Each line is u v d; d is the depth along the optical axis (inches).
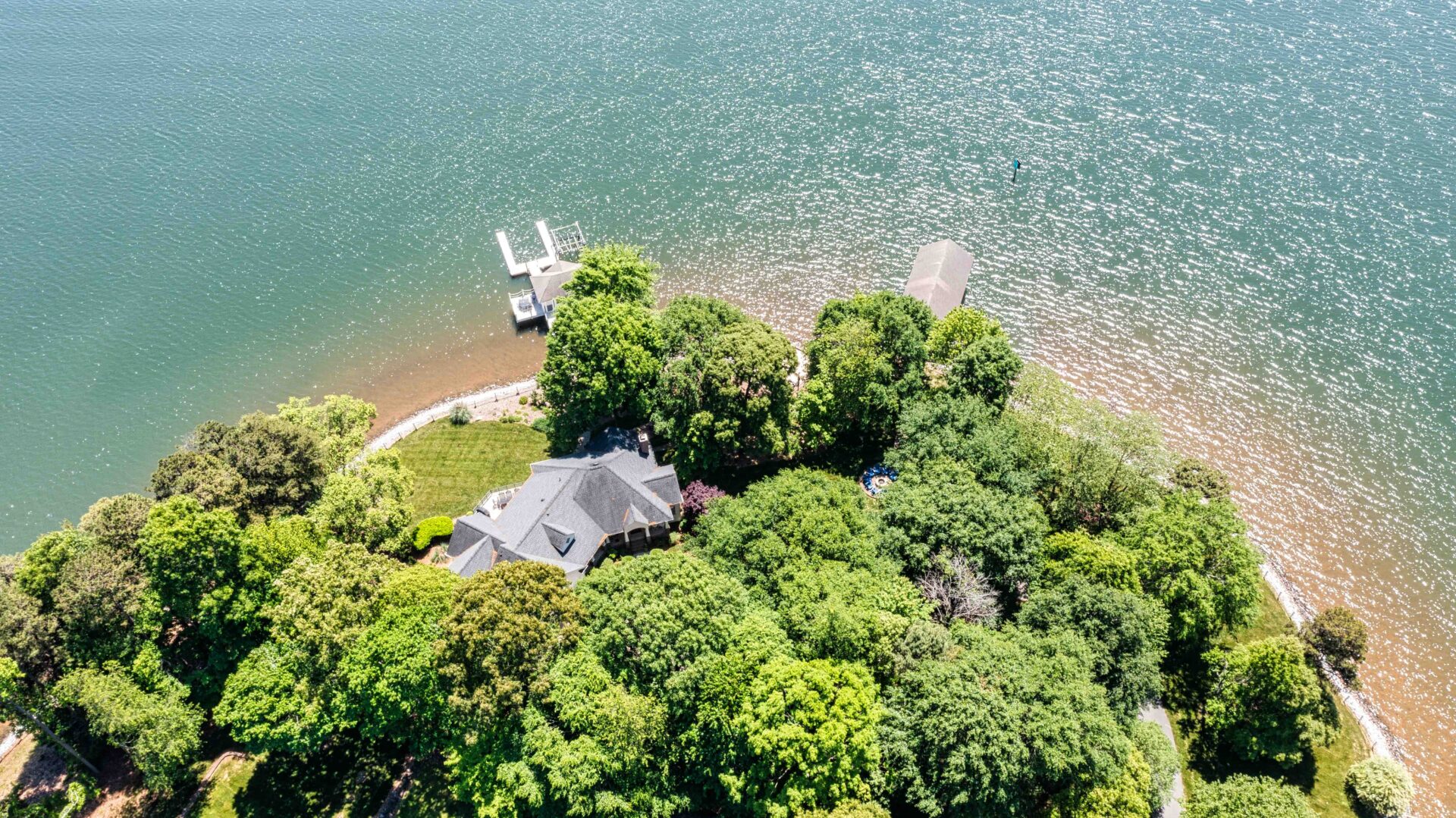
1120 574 2886.3
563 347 3563.0
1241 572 3029.0
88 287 4881.9
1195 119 5782.5
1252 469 3885.3
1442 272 4667.8
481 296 4857.3
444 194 5482.3
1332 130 5625.0
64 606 2561.5
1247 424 4055.1
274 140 5944.9
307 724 2603.3
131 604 2630.4
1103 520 3324.3
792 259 4977.9
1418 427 4003.4
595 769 2397.9
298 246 5142.7
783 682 2437.3
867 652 2642.7
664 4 7357.3
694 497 3425.2
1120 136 5684.1
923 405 3496.6
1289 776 2866.6
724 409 3454.7
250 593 2783.0
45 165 5743.1
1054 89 6127.0
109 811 2699.3
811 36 6820.9
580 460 3499.0
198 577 2716.5
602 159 5708.7
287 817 2694.4
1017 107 5974.4
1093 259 4872.0
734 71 6466.5
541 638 2486.5
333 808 2716.5
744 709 2422.5
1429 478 3816.4
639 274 3976.4
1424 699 3169.3
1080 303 4635.8
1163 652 2815.0
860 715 2443.4
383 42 6973.4
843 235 5103.3
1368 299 4571.9
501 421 4050.2
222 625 2787.9
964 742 2385.6
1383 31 6569.9
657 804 2500.0
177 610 2721.5
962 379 3565.5
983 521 2979.8
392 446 3927.2
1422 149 5442.9
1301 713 2797.7
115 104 6333.7
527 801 2465.6
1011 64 6387.8
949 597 2847.0
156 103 6338.6
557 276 4552.2
